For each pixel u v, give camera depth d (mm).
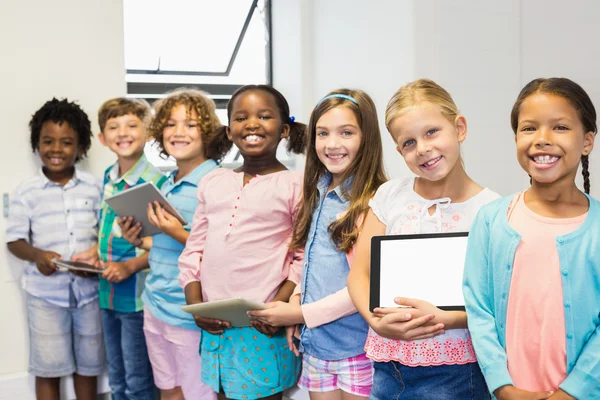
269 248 2039
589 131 1288
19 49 2975
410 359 1478
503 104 3076
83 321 2844
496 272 1329
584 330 1232
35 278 2816
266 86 2156
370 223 1666
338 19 3344
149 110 2791
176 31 3838
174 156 2467
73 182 2881
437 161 1482
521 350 1283
